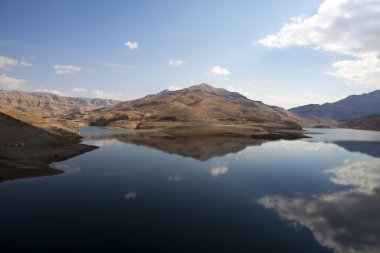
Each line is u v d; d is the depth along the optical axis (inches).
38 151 2022.6
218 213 1003.9
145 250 738.8
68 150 2277.3
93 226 876.6
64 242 772.0
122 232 839.7
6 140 2092.8
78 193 1197.1
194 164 1893.5
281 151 2672.2
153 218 948.6
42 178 1425.9
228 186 1359.5
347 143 3634.4
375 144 3508.9
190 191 1268.5
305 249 758.5
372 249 765.9
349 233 860.0
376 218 979.3
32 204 1052.5
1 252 714.2
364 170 1791.3
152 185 1353.3
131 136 3976.4
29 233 822.5
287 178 1540.4
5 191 1200.8
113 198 1142.3
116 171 1637.6
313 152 2647.6
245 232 854.5
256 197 1197.1
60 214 965.2
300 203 1123.9
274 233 851.4
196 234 836.6
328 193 1267.2
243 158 2192.4
